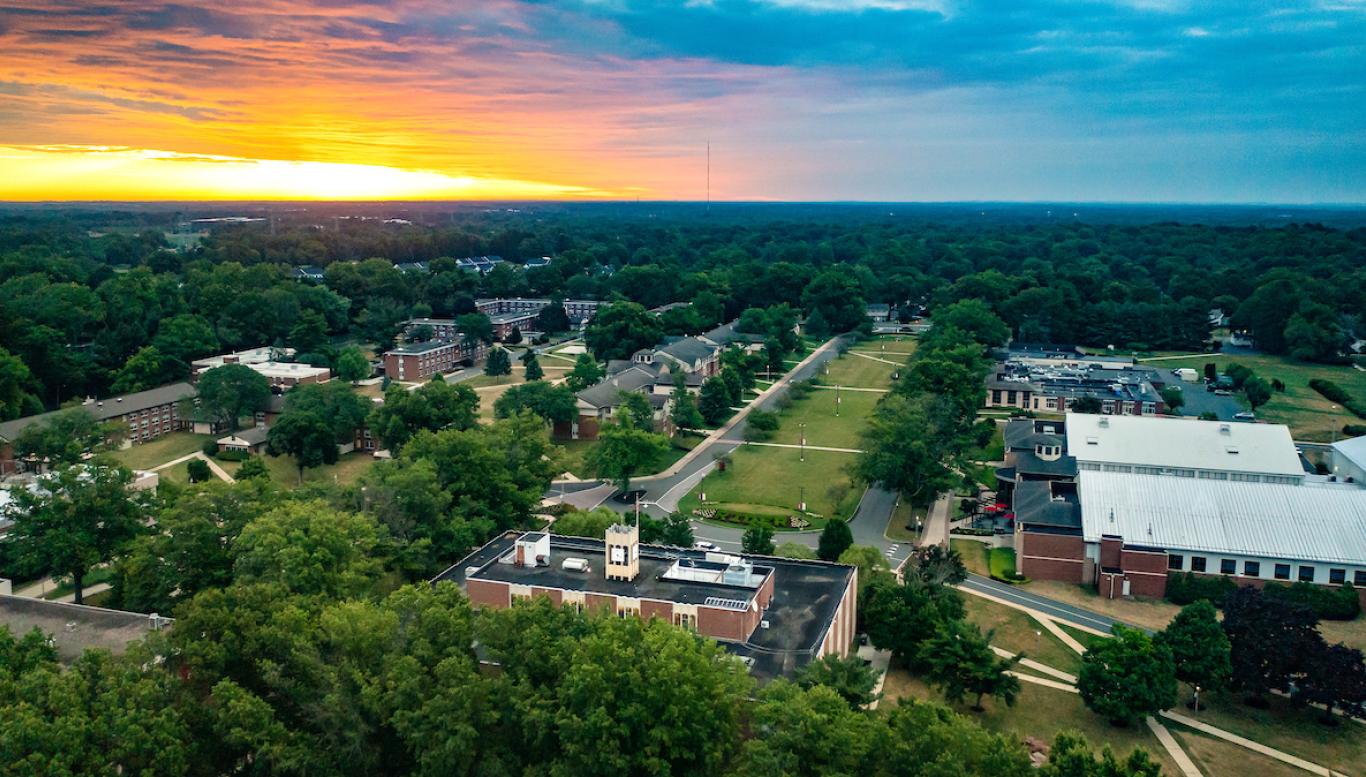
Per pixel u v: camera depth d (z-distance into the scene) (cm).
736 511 15912
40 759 6362
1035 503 14075
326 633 8162
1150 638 9938
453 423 18875
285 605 8538
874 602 10919
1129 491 13475
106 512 12419
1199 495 13275
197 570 10938
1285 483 15200
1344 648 9719
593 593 9875
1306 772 8769
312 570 9900
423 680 7656
